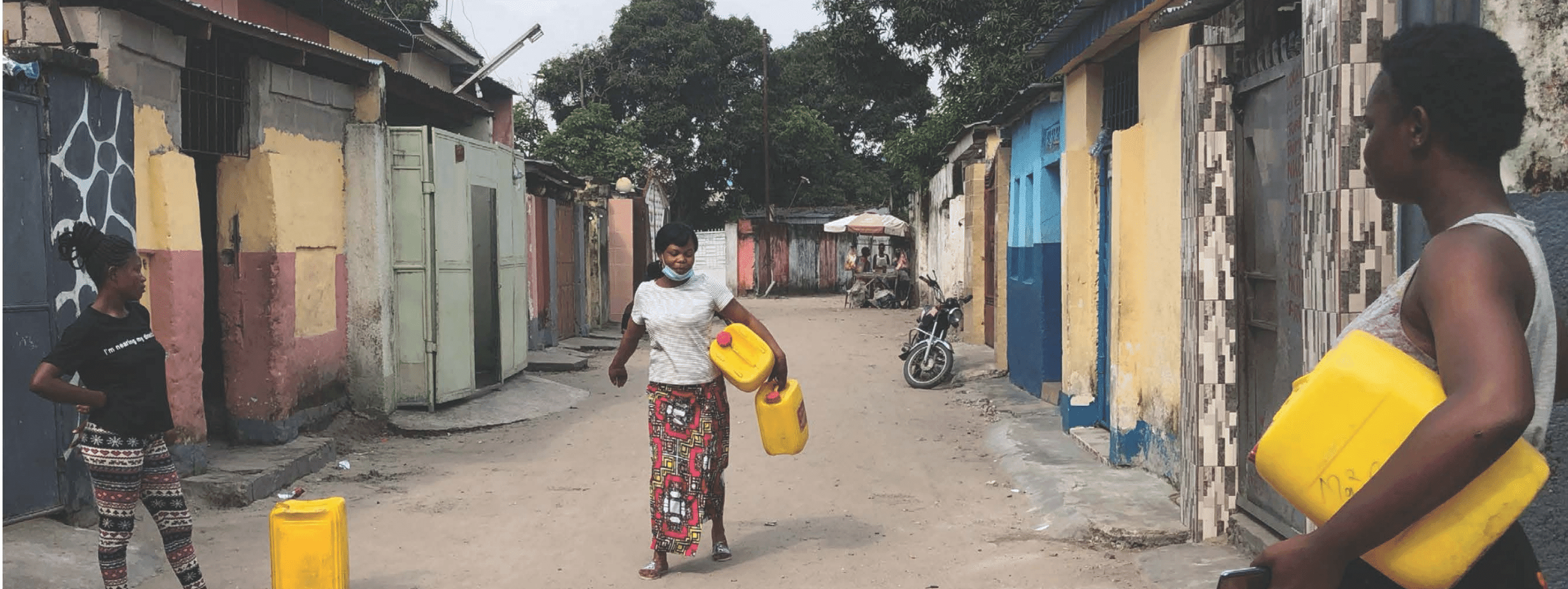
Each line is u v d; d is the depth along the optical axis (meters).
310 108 8.81
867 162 47.66
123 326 4.38
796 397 5.40
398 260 9.75
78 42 6.30
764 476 7.73
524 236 12.45
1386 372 1.78
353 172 9.38
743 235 34.91
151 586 5.12
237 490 6.74
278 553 4.55
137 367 4.38
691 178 41.44
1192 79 5.48
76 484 5.77
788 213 39.28
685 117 39.53
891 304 27.56
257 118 8.09
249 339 8.11
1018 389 11.66
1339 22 3.83
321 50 8.50
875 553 5.67
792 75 44.22
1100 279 8.55
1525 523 3.32
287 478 7.40
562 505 6.89
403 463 8.25
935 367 12.39
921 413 10.58
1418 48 1.82
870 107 46.88
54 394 4.16
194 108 7.67
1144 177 7.04
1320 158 3.98
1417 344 1.79
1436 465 1.55
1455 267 1.67
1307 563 1.68
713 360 5.29
